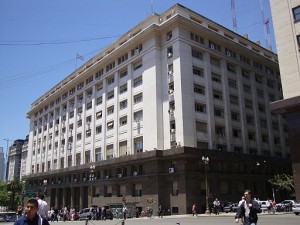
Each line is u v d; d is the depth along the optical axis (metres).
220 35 47.16
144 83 44.62
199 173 38.19
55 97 69.88
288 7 31.47
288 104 29.05
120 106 49.12
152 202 38.56
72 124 62.06
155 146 40.56
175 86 41.03
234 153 42.84
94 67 55.44
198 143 40.47
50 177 64.69
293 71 30.08
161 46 44.59
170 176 38.44
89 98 57.88
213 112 43.66
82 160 55.75
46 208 8.32
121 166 44.78
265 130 52.34
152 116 42.00
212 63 46.53
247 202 8.69
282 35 31.50
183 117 39.31
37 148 75.50
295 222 19.22
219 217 28.70
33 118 80.62
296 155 28.28
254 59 54.12
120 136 47.72
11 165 137.88
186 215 34.41
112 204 41.00
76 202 56.09
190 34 43.97
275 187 48.56
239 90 49.34
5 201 90.94
